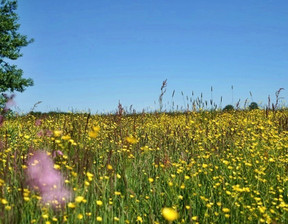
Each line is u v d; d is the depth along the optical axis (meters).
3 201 2.77
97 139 6.35
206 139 6.62
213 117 9.68
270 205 3.91
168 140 6.73
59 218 2.95
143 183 4.32
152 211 3.46
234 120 9.55
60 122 9.48
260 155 5.61
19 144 5.83
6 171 3.53
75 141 5.01
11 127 7.03
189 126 8.21
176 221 3.31
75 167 3.97
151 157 5.52
